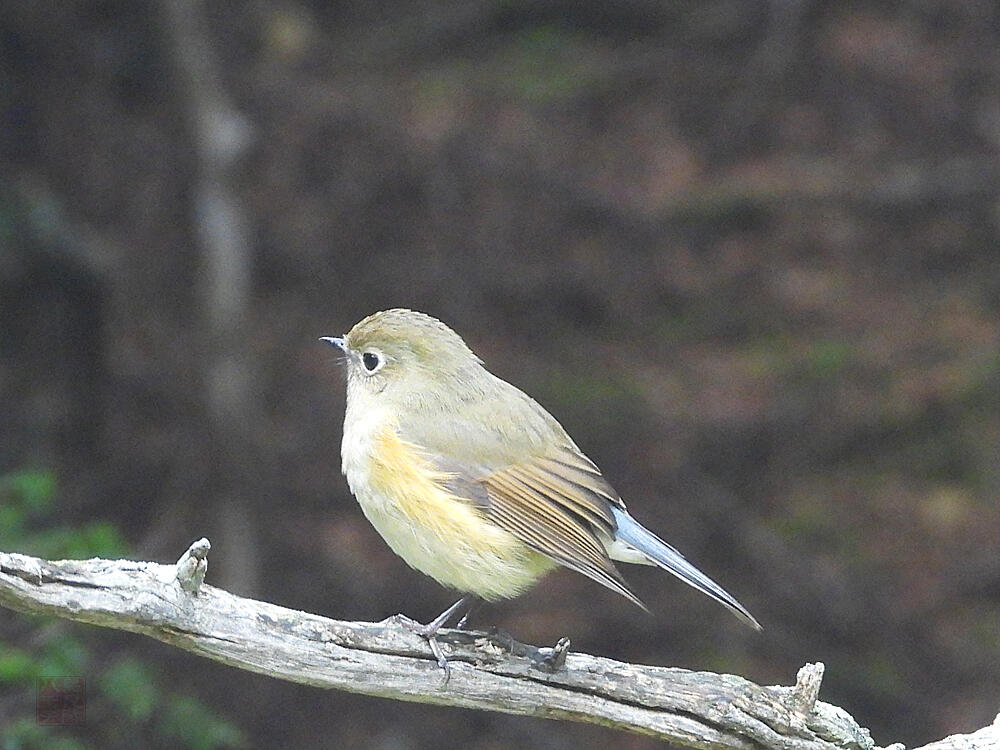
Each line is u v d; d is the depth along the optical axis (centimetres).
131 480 1379
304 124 1655
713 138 2009
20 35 1441
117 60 1528
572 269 1756
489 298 1719
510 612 1453
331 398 1524
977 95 2044
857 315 1830
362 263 1659
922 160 1988
